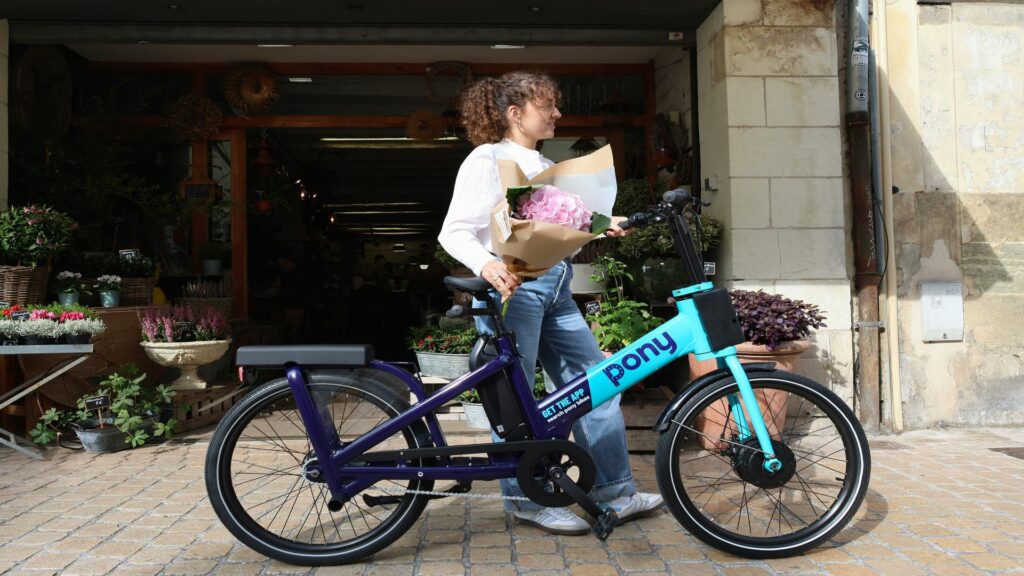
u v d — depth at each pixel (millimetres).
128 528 2670
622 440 2715
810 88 4301
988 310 4492
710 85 4523
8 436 4188
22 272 4031
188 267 5867
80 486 3213
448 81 5988
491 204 2373
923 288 4430
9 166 4719
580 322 2643
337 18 4543
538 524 2605
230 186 5875
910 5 4414
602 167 2180
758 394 2527
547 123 2518
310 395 2330
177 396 4277
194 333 4352
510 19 4594
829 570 2270
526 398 2365
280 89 5711
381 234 15344
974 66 4484
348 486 2312
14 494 3096
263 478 2496
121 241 5656
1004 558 2352
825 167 4301
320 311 9336
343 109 6082
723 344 2377
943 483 3221
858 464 2410
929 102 4469
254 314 7520
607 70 5840
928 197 4461
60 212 4910
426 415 2393
